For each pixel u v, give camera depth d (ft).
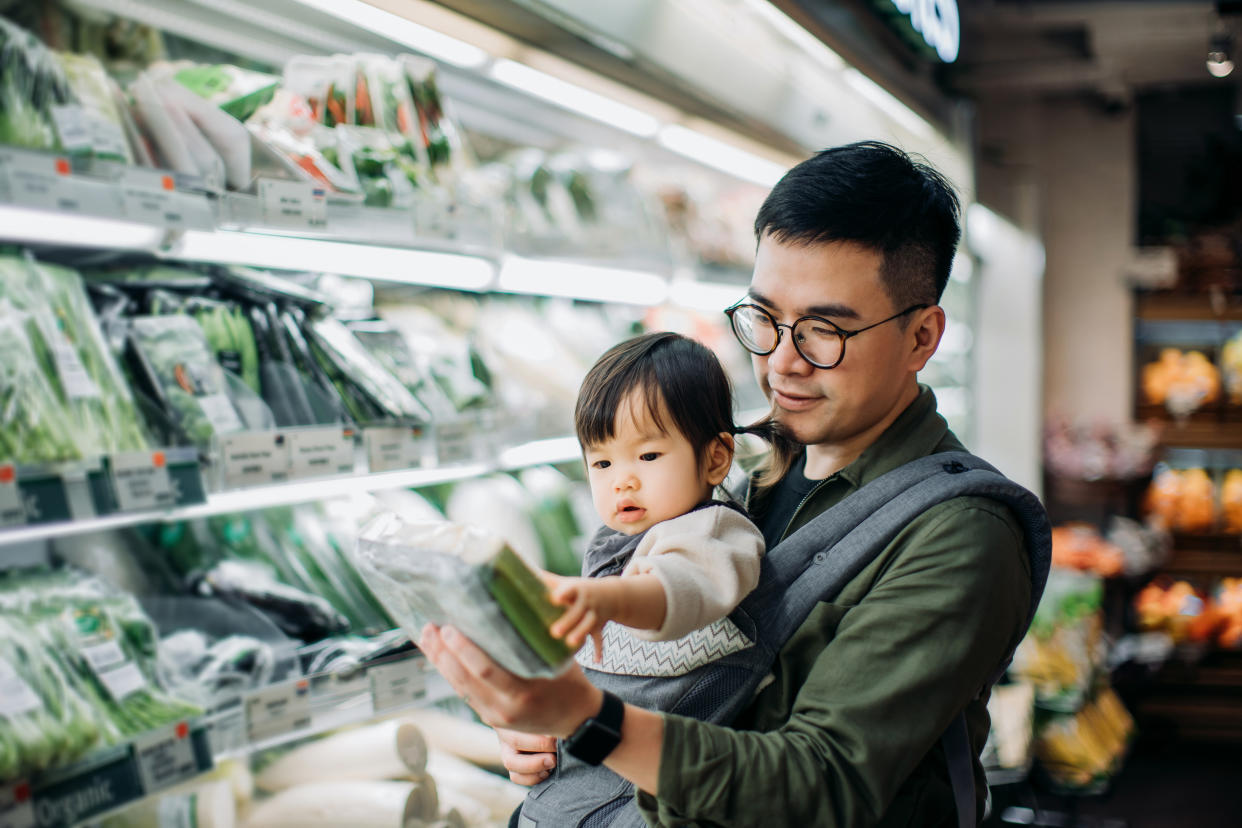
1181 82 17.10
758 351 3.92
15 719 3.78
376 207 5.50
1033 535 3.77
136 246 5.23
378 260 6.46
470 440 6.35
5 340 4.11
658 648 3.49
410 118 6.49
